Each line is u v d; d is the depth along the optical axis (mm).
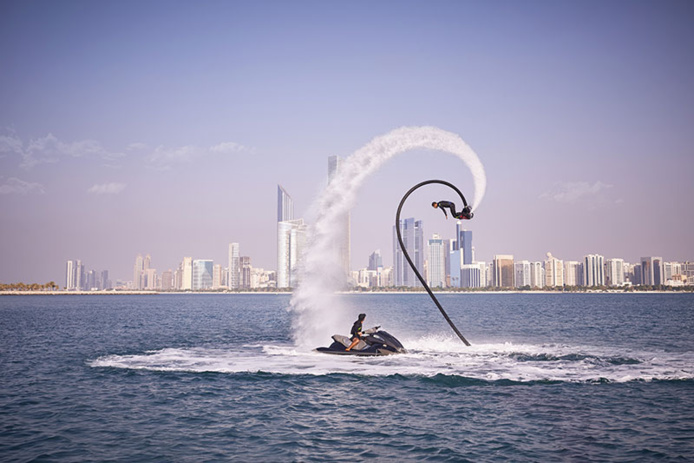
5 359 24891
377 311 90750
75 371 20719
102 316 75625
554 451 10570
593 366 20438
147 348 29219
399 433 11984
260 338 35094
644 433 11766
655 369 19766
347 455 10484
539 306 119812
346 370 19672
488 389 16391
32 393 16406
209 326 50188
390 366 20469
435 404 14617
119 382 18141
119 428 12461
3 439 11562
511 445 10992
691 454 10352
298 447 11000
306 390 16500
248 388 16875
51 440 11484
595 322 53719
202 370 20328
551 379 17828
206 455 10484
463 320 59562
